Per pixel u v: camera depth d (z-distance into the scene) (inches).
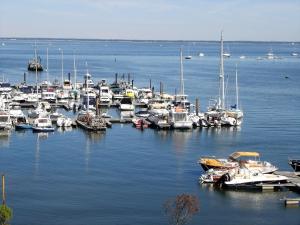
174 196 3063.5
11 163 3747.5
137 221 2701.8
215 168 3449.8
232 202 3019.2
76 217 2741.1
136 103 6545.3
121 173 3533.5
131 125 5295.3
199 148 4320.9
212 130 5093.5
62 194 3080.7
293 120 5693.9
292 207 2965.1
